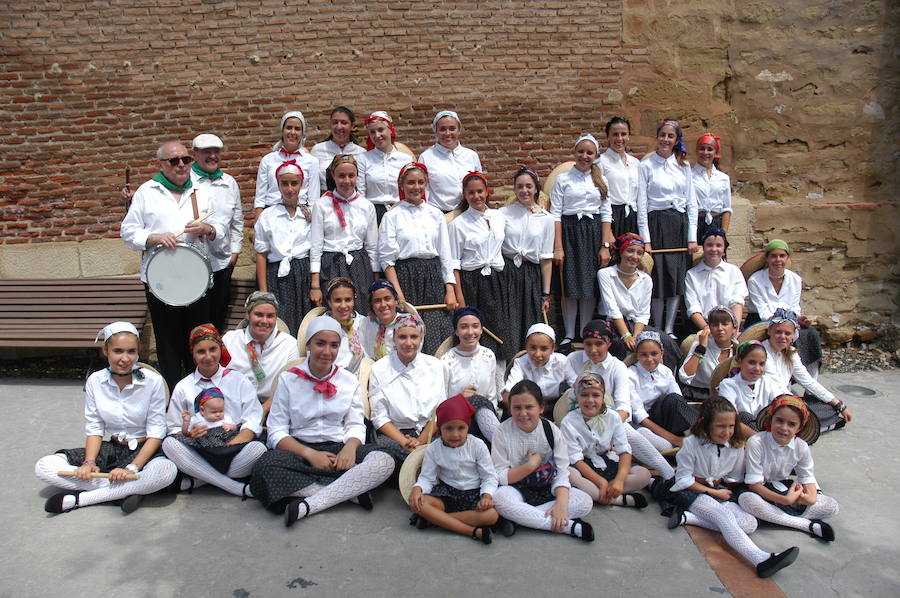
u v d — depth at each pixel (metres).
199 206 5.42
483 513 3.89
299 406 4.36
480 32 6.94
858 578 3.60
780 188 7.37
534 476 4.05
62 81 6.59
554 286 6.25
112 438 4.38
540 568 3.61
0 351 6.71
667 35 7.11
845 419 5.25
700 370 5.31
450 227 5.73
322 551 3.73
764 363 4.74
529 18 6.97
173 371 5.50
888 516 4.20
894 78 7.25
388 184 5.94
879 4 7.18
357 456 4.25
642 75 7.14
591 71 7.09
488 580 3.49
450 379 4.85
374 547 3.77
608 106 7.15
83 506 4.14
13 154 6.61
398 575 3.52
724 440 4.07
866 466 4.80
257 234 5.61
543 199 6.06
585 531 3.85
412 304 5.59
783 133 7.30
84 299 6.54
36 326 6.40
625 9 7.05
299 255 5.54
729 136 7.29
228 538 3.84
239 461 4.25
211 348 4.38
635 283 5.76
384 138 5.85
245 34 6.72
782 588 3.50
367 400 4.66
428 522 3.96
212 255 5.75
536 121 7.08
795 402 4.04
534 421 4.02
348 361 4.80
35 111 6.60
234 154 6.82
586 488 4.23
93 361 6.59
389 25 6.85
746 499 4.05
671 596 3.40
